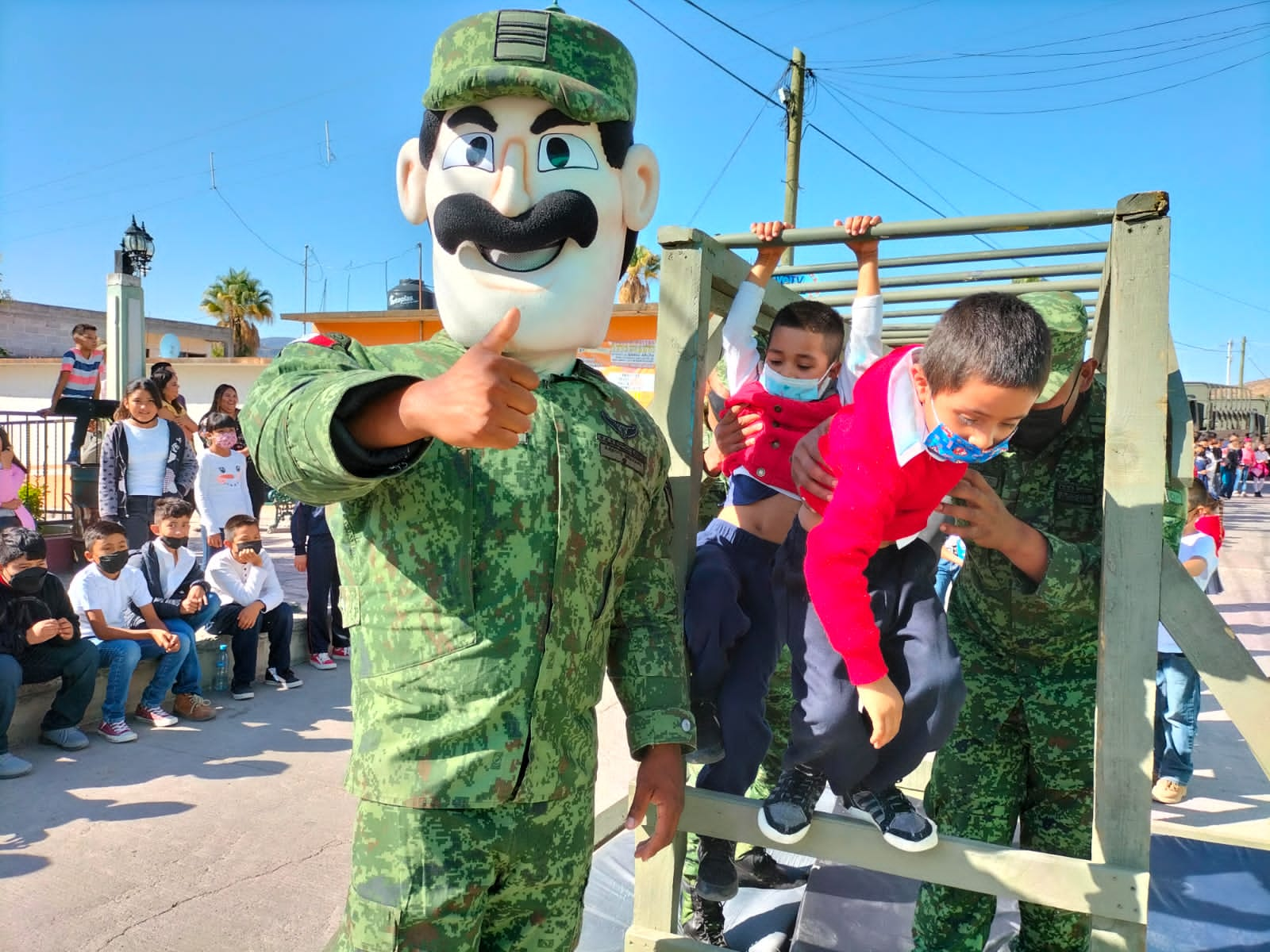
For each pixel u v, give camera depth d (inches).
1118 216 70.8
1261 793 177.5
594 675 62.9
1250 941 111.8
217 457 255.1
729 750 83.9
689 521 82.9
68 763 170.4
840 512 65.2
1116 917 69.4
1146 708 70.6
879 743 65.2
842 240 83.0
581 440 62.0
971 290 135.4
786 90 566.6
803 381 86.6
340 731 192.4
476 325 64.1
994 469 95.4
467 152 63.4
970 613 95.7
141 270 367.9
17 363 702.5
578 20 65.6
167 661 191.9
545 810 58.6
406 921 54.7
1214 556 223.1
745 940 113.9
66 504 400.2
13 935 113.0
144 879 128.3
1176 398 104.2
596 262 65.3
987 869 72.9
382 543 57.7
